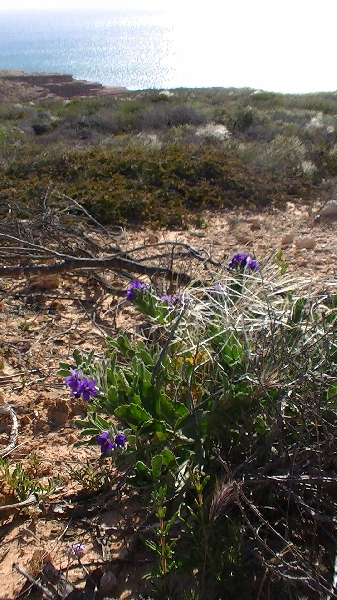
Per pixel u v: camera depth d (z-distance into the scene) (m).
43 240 5.54
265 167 8.95
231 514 2.19
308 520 2.19
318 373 2.24
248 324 2.61
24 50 168.88
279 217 7.23
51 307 4.48
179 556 2.07
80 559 2.17
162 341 2.90
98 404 2.38
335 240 6.15
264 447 2.23
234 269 3.17
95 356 3.57
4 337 3.97
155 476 2.08
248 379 2.23
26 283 4.92
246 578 1.96
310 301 2.64
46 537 2.29
